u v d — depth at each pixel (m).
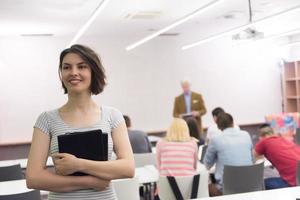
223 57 8.26
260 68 8.50
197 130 4.89
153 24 6.46
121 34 7.51
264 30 7.59
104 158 1.37
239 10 5.75
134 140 5.07
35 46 7.29
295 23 7.03
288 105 8.55
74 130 1.41
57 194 1.35
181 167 3.43
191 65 8.09
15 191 3.11
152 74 7.92
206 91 8.19
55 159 1.32
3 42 7.12
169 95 8.01
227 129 3.88
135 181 2.99
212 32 7.61
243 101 8.43
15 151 7.20
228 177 3.43
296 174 3.45
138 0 4.82
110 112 1.52
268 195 2.40
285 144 3.89
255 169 3.41
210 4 4.14
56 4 4.80
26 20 5.74
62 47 7.43
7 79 7.17
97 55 1.46
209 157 3.86
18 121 7.25
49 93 7.39
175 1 4.94
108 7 5.14
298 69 8.27
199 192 3.15
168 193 3.16
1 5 4.76
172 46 7.98
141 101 7.87
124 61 7.76
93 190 1.35
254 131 8.45
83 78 1.42
